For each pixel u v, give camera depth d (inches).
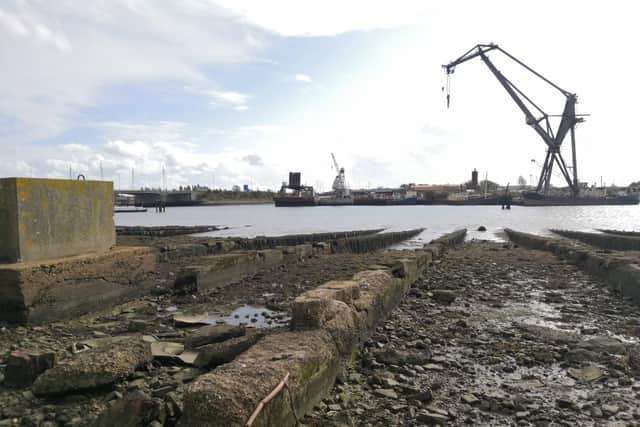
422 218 3097.9
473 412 201.5
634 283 428.5
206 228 1801.2
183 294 468.4
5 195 341.7
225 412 147.1
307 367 193.6
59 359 251.0
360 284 350.3
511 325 348.2
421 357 264.8
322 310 244.7
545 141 3294.8
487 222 2586.1
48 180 366.6
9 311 329.7
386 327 335.3
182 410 155.5
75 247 395.5
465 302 430.9
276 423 164.6
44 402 203.9
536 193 4490.7
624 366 252.5
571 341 301.6
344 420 189.8
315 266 685.9
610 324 348.2
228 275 538.9
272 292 487.8
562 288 502.3
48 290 346.3
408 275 478.6
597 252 650.8
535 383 232.7
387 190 7135.8
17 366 221.3
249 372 169.9
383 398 214.8
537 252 914.1
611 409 200.5
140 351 237.9
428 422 190.9
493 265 700.0
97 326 341.1
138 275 450.6
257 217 3390.7
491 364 260.7
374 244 1175.6
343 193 6323.8
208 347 248.5
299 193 6186.0
